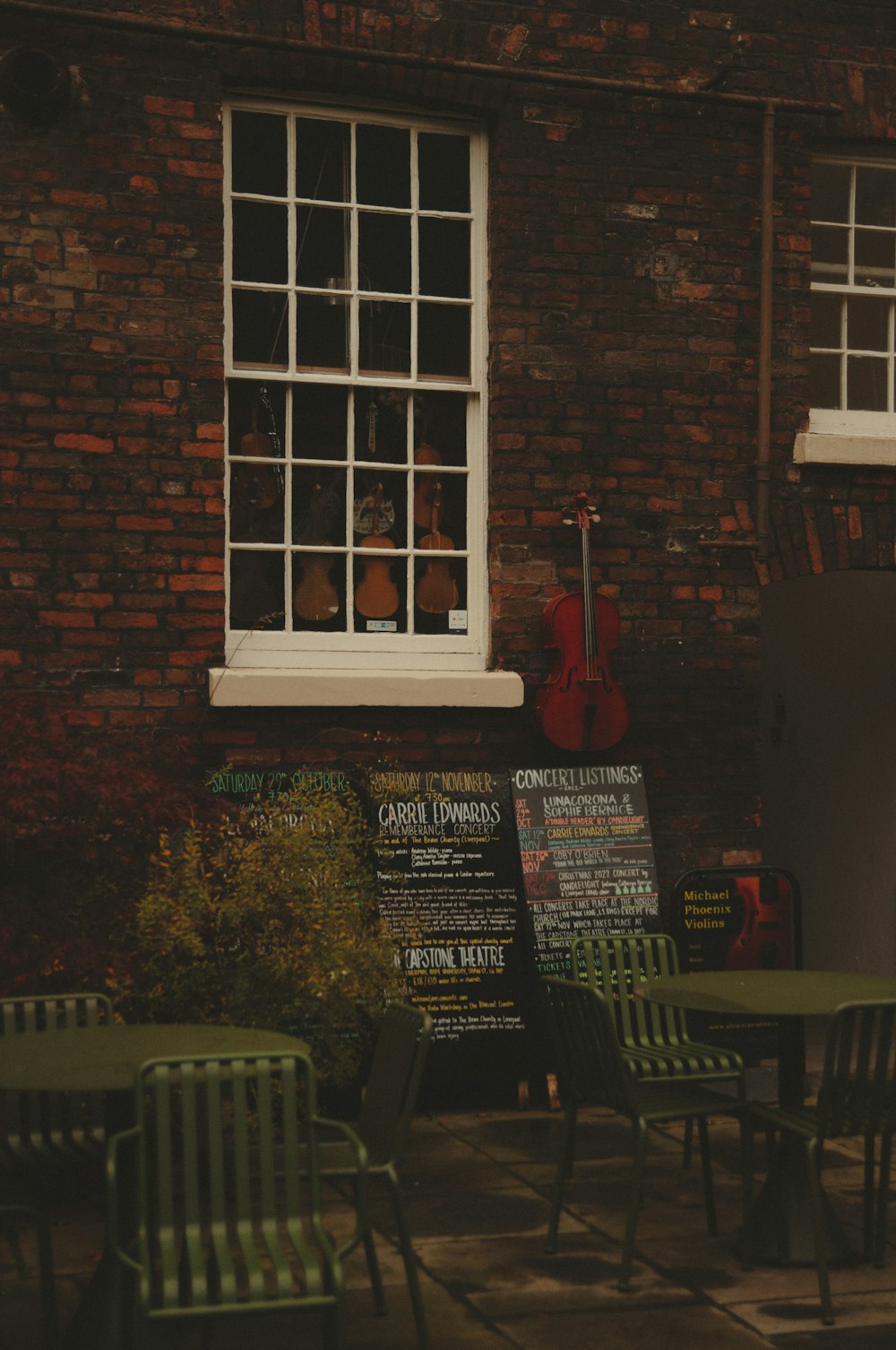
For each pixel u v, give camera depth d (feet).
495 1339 12.28
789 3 22.63
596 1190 16.42
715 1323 12.63
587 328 21.66
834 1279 13.71
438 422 21.67
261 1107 10.09
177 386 19.88
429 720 20.90
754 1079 20.95
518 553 21.33
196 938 15.60
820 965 29.71
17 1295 13.23
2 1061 11.58
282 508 20.99
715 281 22.20
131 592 19.67
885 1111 13.41
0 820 15.30
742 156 22.33
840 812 29.32
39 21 19.29
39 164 19.35
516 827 20.54
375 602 21.27
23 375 19.29
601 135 21.72
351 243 21.27
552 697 20.58
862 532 22.79
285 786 19.67
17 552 19.22
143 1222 9.78
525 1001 20.10
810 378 23.35
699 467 22.11
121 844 16.22
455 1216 15.48
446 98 21.03
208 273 19.99
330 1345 10.18
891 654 28.30
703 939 21.56
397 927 19.65
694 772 21.95
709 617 22.08
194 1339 12.37
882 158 23.70
